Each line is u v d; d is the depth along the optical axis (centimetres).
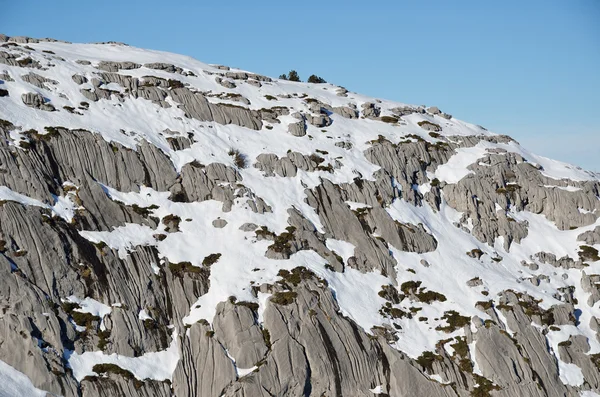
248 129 8544
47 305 5759
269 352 6116
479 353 6688
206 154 7906
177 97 8525
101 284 6206
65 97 7756
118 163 7250
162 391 5769
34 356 5406
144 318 6191
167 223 7056
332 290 6875
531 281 7862
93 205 6769
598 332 7450
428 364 6475
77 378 5528
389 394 6262
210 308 6425
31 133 6975
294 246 7150
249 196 7569
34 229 6103
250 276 6712
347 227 7712
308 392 6084
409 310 7062
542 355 6900
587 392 6850
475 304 7238
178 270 6656
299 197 7831
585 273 8156
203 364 6031
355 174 8325
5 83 7525
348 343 6394
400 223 7975
